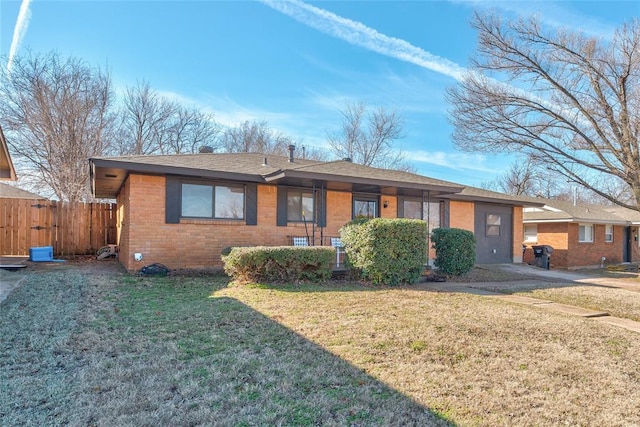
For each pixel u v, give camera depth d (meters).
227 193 10.55
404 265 8.83
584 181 15.61
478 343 4.55
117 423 2.60
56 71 19.09
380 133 30.55
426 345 4.41
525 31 13.47
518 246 16.77
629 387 3.50
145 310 5.70
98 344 4.17
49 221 12.63
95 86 20.30
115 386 3.19
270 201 11.12
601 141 14.20
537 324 5.49
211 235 10.22
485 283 10.17
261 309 5.85
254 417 2.74
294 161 13.56
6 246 12.00
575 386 3.49
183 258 9.83
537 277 12.17
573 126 13.98
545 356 4.22
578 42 13.20
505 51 13.74
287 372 3.57
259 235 10.90
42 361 3.70
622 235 21.94
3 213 12.02
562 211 18.48
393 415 2.85
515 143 14.56
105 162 8.59
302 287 7.87
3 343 4.15
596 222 19.20
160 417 2.70
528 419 2.87
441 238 10.84
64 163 18.88
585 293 8.86
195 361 3.76
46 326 4.76
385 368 3.74
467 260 10.71
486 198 15.06
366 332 4.81
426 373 3.65
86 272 9.09
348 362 3.85
